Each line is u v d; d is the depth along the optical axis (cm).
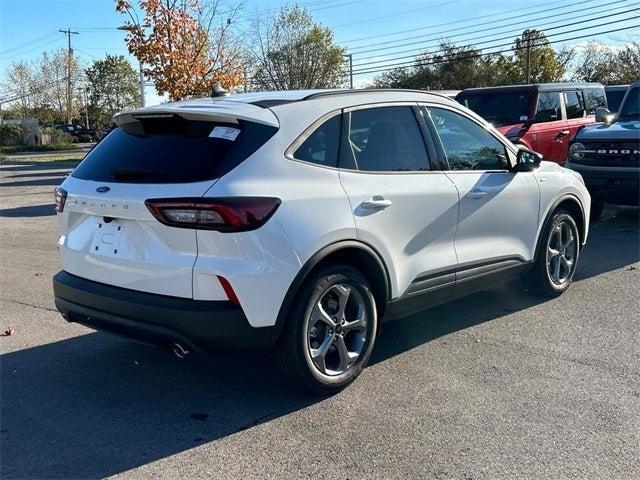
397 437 367
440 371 456
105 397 426
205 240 365
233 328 368
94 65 8431
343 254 418
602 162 927
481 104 1289
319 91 457
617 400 407
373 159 444
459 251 499
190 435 374
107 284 405
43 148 5116
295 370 400
